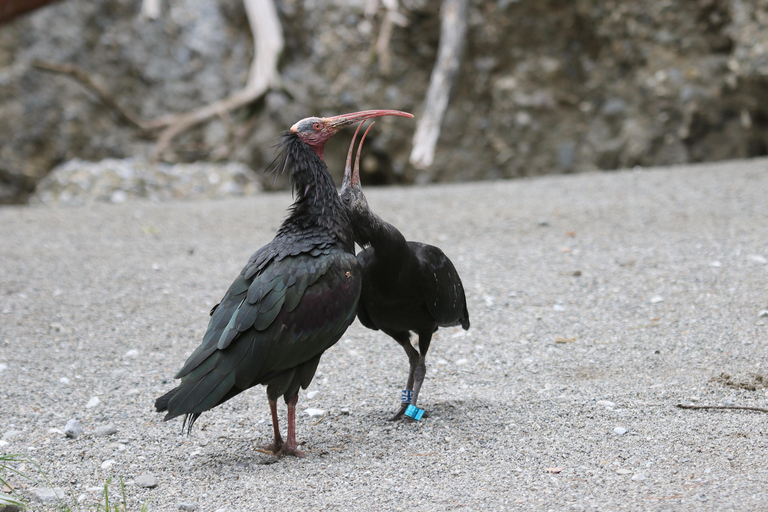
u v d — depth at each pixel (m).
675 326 8.28
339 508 4.90
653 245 11.49
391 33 22.83
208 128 24.09
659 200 14.44
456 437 6.03
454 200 16.22
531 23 22.00
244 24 25.06
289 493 5.18
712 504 4.58
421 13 22.58
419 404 6.86
